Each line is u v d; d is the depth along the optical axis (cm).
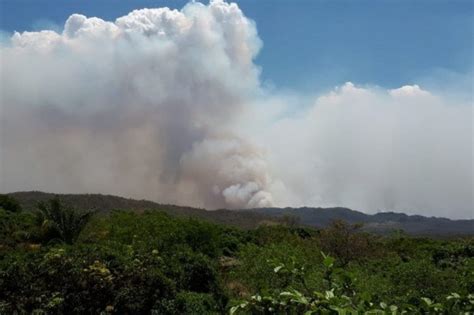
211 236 1891
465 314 266
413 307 263
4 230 2272
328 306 239
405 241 2195
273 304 263
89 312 1002
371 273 1134
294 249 1100
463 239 2255
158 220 1945
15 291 985
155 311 1012
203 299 1068
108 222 2158
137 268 1074
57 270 1024
